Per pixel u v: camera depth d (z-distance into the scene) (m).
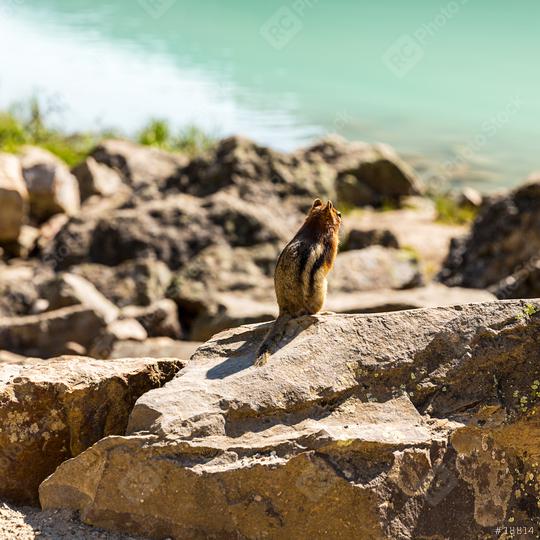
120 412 5.67
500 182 25.83
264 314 11.74
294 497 4.68
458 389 5.09
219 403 4.98
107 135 26.50
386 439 4.74
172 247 14.80
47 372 5.67
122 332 11.25
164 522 4.84
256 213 15.42
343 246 16.94
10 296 13.13
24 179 17.39
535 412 5.00
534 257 15.20
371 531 4.62
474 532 4.84
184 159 20.78
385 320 5.32
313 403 5.01
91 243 15.10
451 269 16.66
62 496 5.10
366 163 22.55
